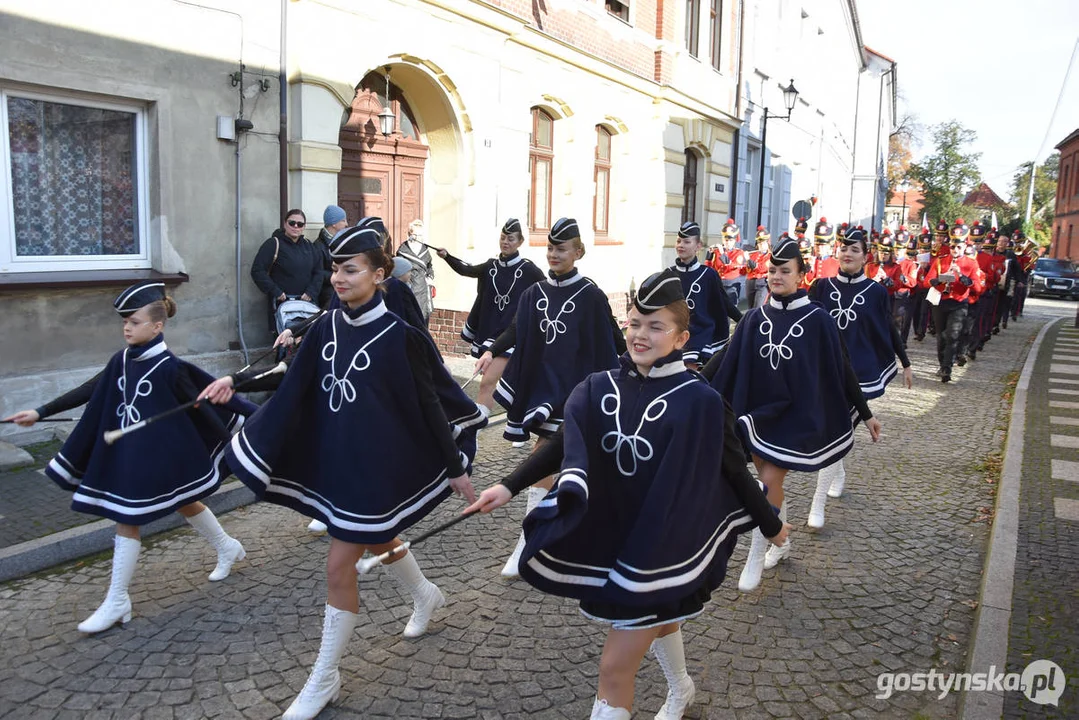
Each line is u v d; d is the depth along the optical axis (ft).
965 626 13.79
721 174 62.49
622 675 8.90
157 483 13.08
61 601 13.97
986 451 24.70
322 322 11.50
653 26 49.70
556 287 17.26
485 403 21.99
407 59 30.83
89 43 21.50
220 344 25.77
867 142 135.23
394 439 11.02
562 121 41.96
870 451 24.52
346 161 31.40
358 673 11.90
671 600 8.64
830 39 98.94
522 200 38.17
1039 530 17.54
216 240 25.26
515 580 15.07
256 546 16.42
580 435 9.02
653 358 9.07
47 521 16.46
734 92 63.36
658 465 8.89
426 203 35.37
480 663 12.23
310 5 26.55
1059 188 181.06
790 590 14.97
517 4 36.19
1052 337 56.13
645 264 51.19
